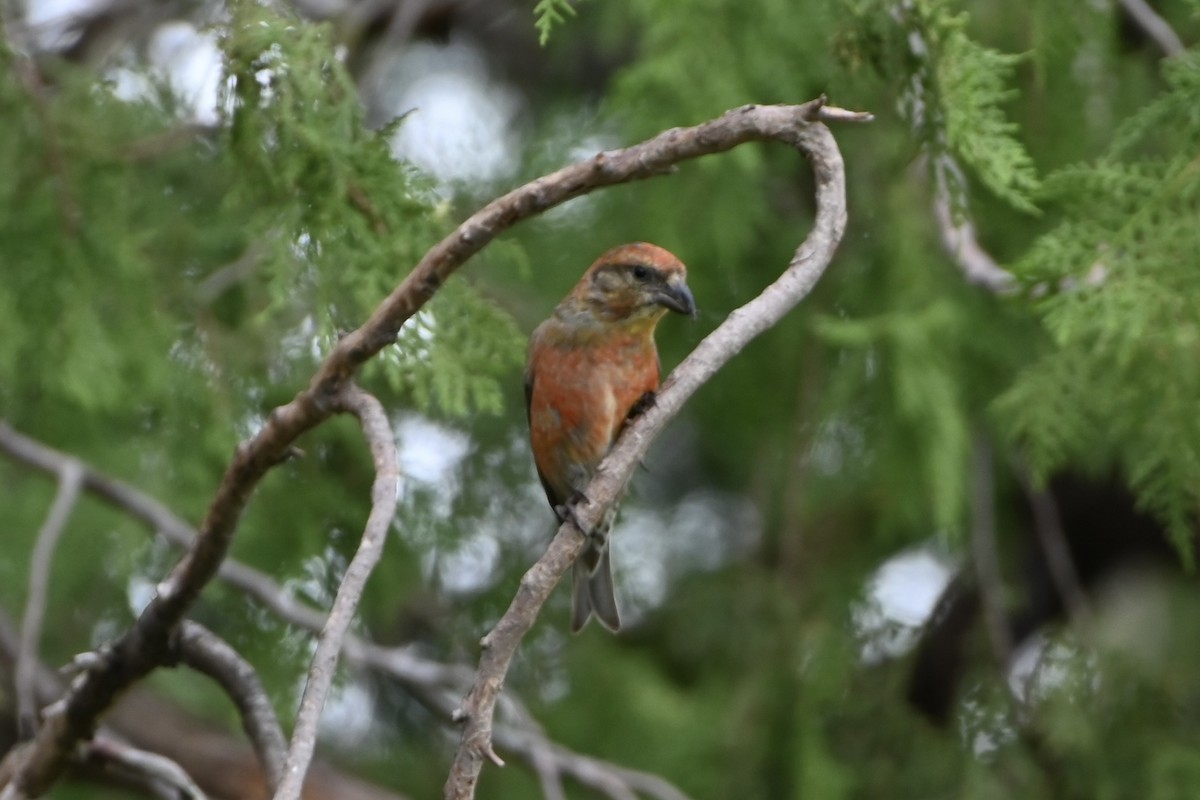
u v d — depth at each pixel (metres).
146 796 11.77
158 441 10.91
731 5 10.16
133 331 9.30
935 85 7.46
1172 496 7.49
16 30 11.78
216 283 10.05
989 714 12.95
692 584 14.08
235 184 7.98
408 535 12.01
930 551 14.51
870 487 12.81
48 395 10.98
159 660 7.34
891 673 13.42
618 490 5.80
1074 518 14.72
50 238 8.84
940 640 13.34
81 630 12.63
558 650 13.85
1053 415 7.68
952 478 10.77
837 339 10.92
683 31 10.14
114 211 8.95
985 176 7.11
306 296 10.21
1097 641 12.95
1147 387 7.45
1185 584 14.61
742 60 10.16
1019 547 14.69
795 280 6.00
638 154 6.03
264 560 11.32
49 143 8.75
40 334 8.98
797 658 13.08
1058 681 12.89
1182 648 14.02
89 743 7.63
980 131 7.12
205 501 10.90
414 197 7.78
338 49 8.32
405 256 7.66
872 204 11.38
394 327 6.22
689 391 5.87
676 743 13.02
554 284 12.65
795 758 12.70
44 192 8.80
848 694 13.30
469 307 7.68
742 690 13.07
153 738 13.21
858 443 12.69
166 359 9.49
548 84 14.91
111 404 9.38
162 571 12.48
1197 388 7.18
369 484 11.83
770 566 13.70
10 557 12.09
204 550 6.91
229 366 10.06
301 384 10.31
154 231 9.21
